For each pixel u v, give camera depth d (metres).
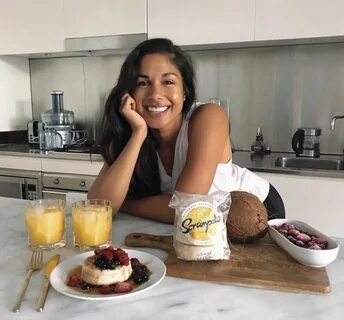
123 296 0.59
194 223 0.72
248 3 2.04
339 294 0.62
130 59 1.08
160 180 1.21
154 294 0.62
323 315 0.56
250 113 2.53
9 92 2.95
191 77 1.15
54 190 2.49
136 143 1.09
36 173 2.53
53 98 2.79
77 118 3.04
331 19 1.90
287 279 0.64
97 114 2.97
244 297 0.61
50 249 0.83
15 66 2.98
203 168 1.02
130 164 1.08
